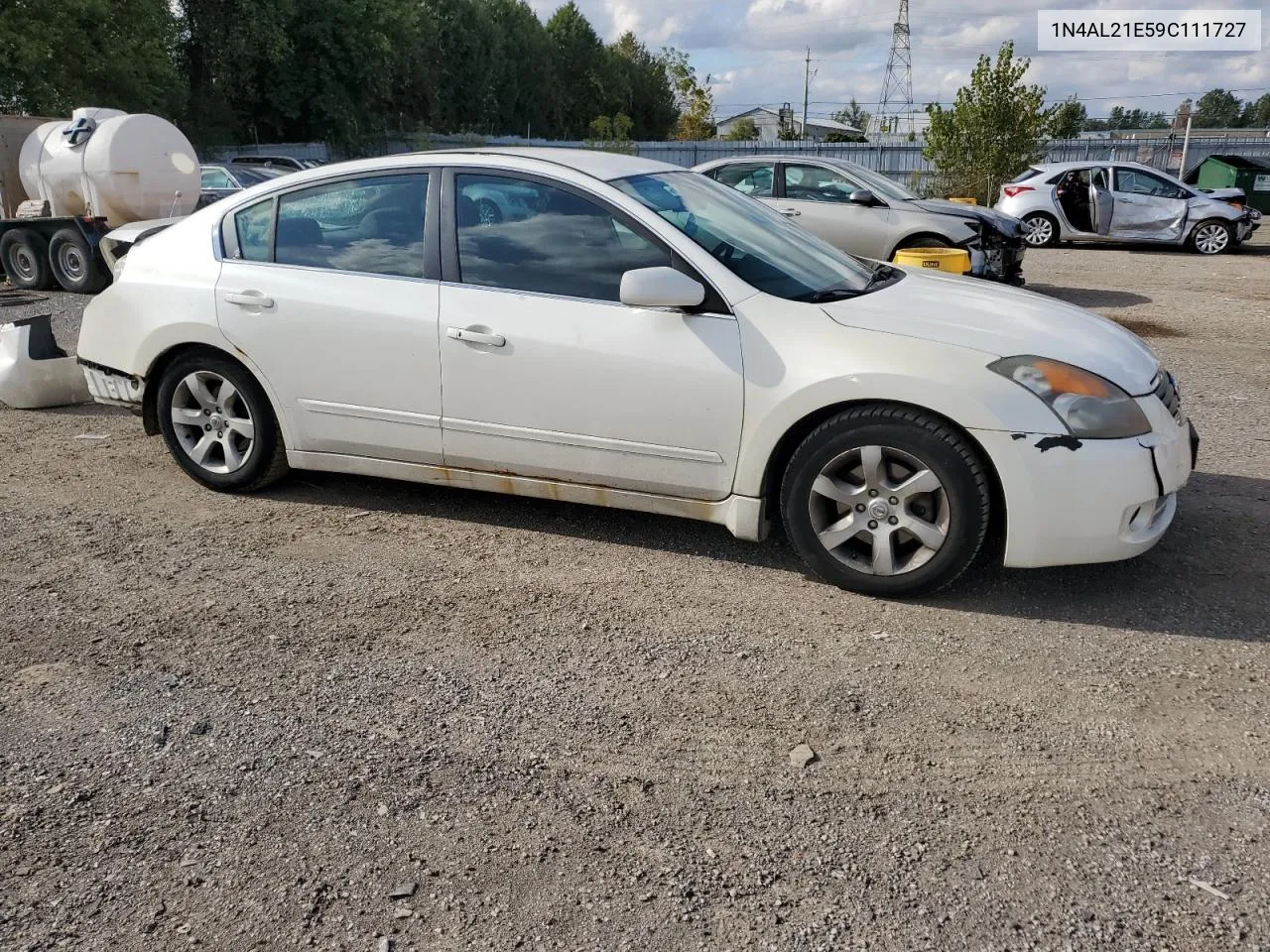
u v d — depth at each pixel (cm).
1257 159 3047
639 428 400
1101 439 351
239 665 341
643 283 372
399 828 260
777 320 380
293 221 463
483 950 220
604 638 359
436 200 433
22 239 1245
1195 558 418
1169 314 1066
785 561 423
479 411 426
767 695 321
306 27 3944
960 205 1114
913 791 273
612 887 239
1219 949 217
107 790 276
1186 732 298
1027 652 346
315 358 452
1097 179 1766
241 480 494
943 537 366
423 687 327
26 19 2666
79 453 575
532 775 281
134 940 224
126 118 1214
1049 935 222
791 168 1134
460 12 5712
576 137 6912
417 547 440
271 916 231
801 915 229
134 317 493
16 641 359
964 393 351
